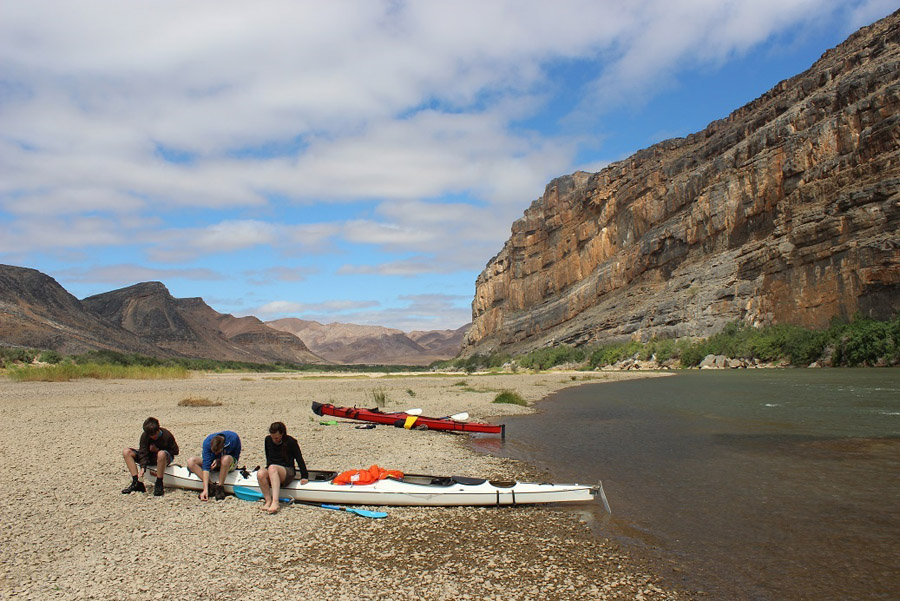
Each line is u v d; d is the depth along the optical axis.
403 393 38.66
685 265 113.12
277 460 10.92
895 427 19.28
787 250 81.44
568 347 125.56
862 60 93.94
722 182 106.44
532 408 28.94
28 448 15.88
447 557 8.26
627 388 43.56
